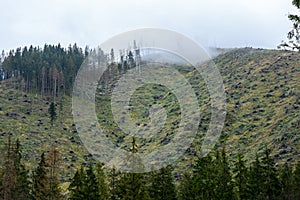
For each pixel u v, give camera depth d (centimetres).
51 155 7050
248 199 7150
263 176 7262
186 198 6944
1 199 6288
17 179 6506
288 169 7900
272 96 15662
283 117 13050
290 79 16900
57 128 15662
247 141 12294
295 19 1900
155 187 6819
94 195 6238
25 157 12825
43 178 6756
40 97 18638
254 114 14412
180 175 9031
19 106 17438
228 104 15988
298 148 10388
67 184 10400
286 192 7394
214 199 6712
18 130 15012
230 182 6981
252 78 18288
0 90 19250
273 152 10706
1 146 13112
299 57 19275
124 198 6038
